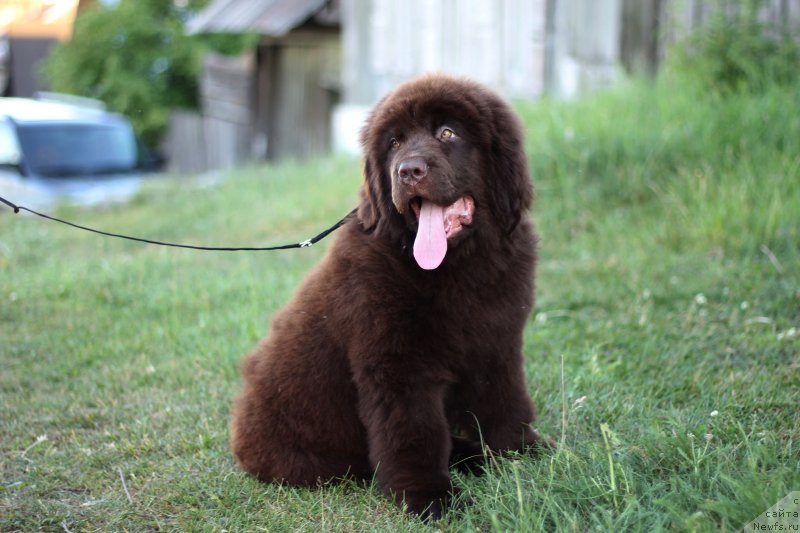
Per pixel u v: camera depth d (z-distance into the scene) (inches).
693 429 150.0
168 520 144.2
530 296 153.5
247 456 157.3
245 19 619.5
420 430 141.6
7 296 306.2
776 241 263.9
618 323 225.6
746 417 161.9
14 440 182.5
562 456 146.6
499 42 486.6
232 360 222.4
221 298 286.7
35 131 545.0
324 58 679.7
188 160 885.8
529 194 152.0
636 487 131.5
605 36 457.7
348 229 156.1
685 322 220.7
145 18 934.4
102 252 398.0
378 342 140.9
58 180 536.4
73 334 259.4
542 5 447.5
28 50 1050.7
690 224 288.0
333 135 643.5
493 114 151.0
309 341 151.5
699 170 311.9
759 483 119.2
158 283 313.0
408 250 145.0
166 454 172.2
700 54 379.6
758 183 293.0
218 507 146.6
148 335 252.1
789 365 188.1
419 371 141.8
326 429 152.6
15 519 143.6
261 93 762.2
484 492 143.9
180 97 949.2
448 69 526.3
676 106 353.7
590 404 172.7
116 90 926.4
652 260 270.1
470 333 144.9
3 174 528.7
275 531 138.4
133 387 214.1
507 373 152.3
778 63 356.2
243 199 484.4
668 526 120.1
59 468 165.2
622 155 340.8
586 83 433.4
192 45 926.4
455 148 146.3
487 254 146.9
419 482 140.9
